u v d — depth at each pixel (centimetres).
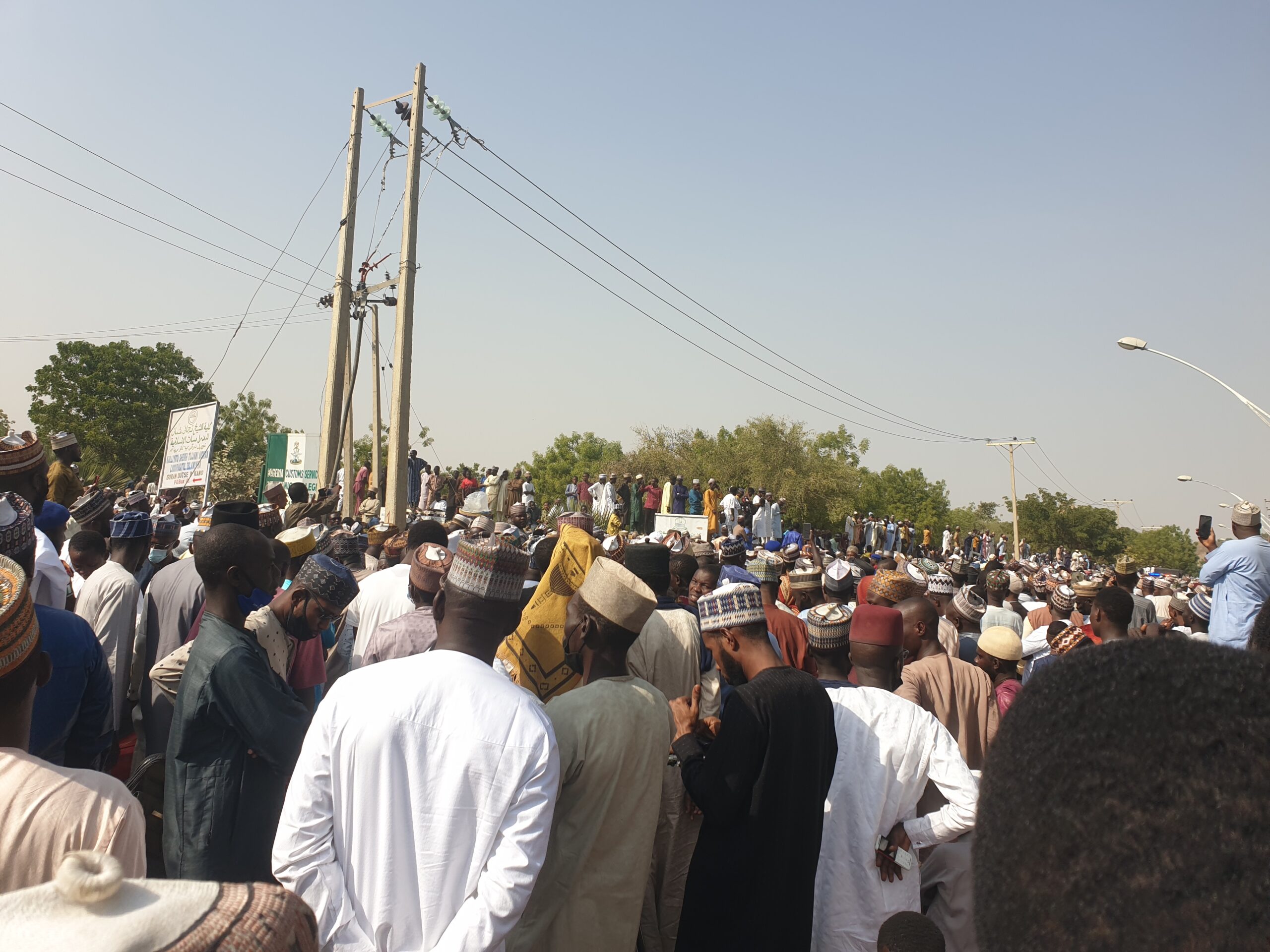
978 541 4944
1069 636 523
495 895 208
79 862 101
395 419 1722
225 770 279
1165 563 9075
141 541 511
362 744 213
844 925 316
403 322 1750
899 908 317
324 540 623
